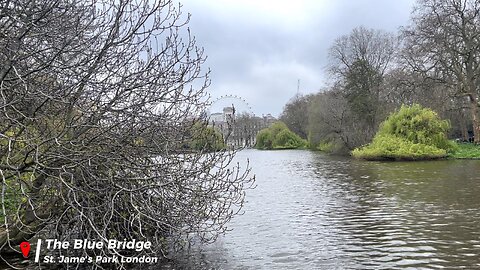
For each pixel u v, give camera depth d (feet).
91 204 18.20
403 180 55.83
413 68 100.94
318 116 134.82
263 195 47.19
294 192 49.21
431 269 20.93
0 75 15.97
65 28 16.83
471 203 36.96
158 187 18.76
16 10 15.83
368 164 86.43
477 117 100.07
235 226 31.19
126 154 19.01
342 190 49.32
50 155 16.84
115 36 17.08
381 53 128.98
